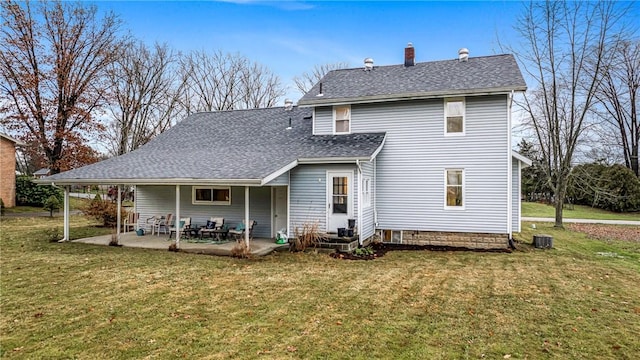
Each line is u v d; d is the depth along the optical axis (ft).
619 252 39.52
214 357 14.75
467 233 40.65
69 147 79.25
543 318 19.16
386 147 43.62
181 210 48.57
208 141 51.44
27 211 77.92
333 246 37.04
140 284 25.20
